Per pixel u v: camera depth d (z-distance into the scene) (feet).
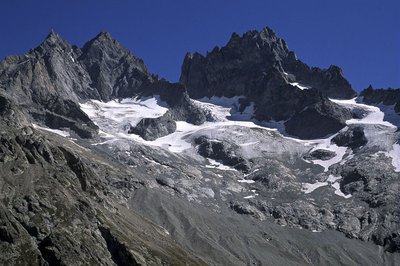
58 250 616.39
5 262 582.35
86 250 638.53
